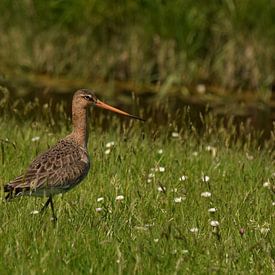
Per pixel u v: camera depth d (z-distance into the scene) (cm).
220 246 998
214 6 2266
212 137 1611
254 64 2269
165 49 2283
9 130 1535
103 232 1029
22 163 1323
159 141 1541
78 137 1192
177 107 2111
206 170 1372
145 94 2217
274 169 1442
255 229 1073
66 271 905
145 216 1095
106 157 1353
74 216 1085
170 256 964
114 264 933
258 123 2034
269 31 2261
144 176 1253
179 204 1158
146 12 2277
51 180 1092
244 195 1222
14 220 1043
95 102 1243
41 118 1684
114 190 1198
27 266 904
